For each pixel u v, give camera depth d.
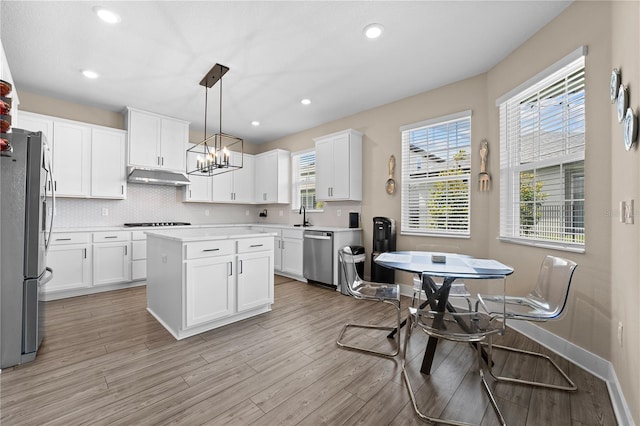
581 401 1.62
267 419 1.47
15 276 1.96
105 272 3.73
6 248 1.94
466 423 1.45
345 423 1.45
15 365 1.94
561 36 2.17
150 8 2.12
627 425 1.39
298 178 5.40
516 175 2.73
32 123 3.41
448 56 2.78
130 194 4.46
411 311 1.76
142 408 1.54
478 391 1.72
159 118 4.35
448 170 3.41
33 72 3.07
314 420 1.46
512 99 2.72
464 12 2.18
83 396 1.63
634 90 1.41
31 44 2.56
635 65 1.40
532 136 2.53
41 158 2.07
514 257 2.68
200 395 1.65
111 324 2.67
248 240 2.77
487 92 3.06
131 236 3.94
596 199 1.90
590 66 1.95
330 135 4.34
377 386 1.76
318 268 4.14
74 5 2.08
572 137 2.17
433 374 1.90
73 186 3.69
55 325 2.64
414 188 3.73
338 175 4.23
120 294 3.64
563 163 2.24
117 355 2.10
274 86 3.42
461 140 3.31
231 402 1.59
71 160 3.68
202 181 5.06
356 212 4.32
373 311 3.10
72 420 1.44
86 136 3.79
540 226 2.46
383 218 3.71
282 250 4.81
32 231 2.02
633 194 1.45
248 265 2.77
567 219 2.21
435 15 2.21
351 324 2.71
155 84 3.37
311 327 2.66
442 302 2.01
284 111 4.27
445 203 3.45
